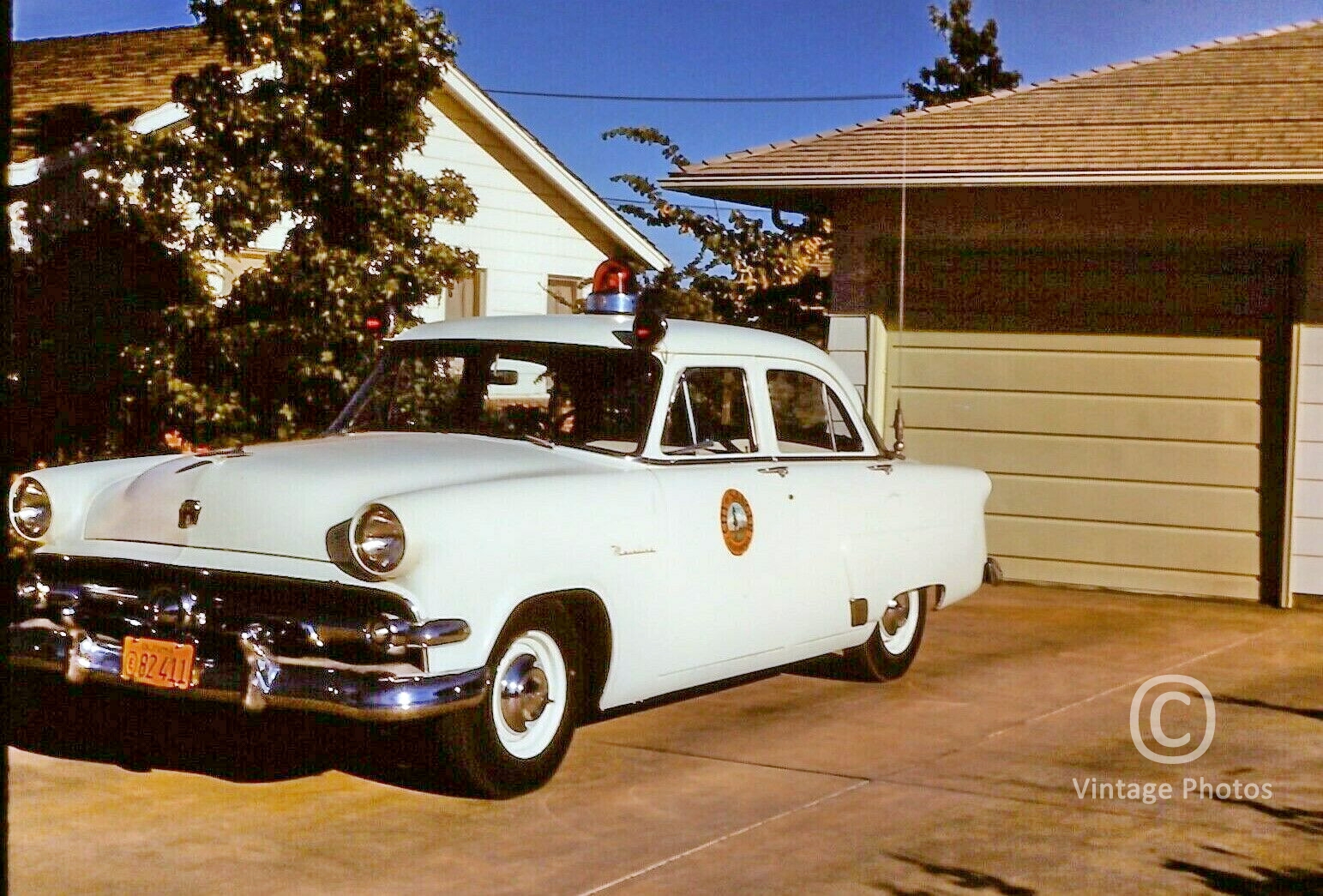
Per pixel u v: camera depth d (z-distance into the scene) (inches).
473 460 237.9
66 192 440.5
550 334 267.3
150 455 257.8
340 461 231.5
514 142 625.3
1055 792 242.1
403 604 208.4
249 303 407.8
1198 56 543.5
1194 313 443.8
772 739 273.4
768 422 283.6
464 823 218.4
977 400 467.8
